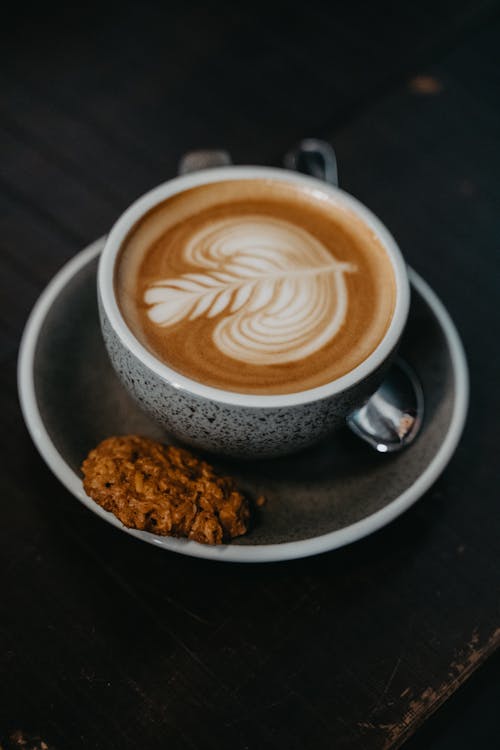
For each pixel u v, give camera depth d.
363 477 0.33
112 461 0.31
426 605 0.32
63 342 0.35
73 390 0.34
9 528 0.33
